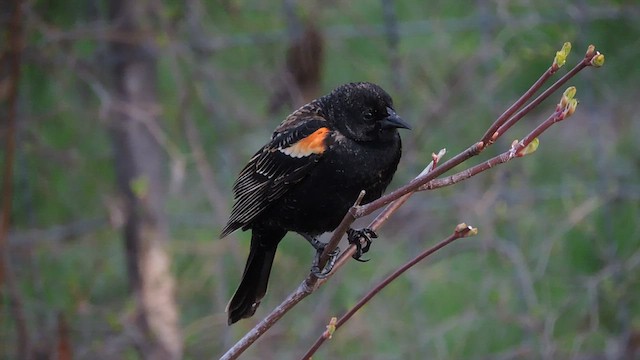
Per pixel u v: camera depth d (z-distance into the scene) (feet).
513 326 44.19
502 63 45.14
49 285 43.11
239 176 26.68
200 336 43.78
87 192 44.73
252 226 26.25
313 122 25.16
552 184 47.78
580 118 48.60
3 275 39.73
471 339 44.60
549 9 47.32
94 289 44.88
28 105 44.01
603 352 45.19
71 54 42.80
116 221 43.09
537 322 42.45
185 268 44.98
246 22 44.52
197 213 45.34
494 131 17.15
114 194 44.60
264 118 44.73
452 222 46.75
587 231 45.60
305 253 44.65
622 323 45.21
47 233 43.47
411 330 43.34
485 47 45.21
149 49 43.70
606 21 47.93
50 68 42.75
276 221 25.79
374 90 24.84
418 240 46.88
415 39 46.37
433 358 43.27
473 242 45.78
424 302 44.50
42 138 44.09
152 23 43.73
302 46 42.80
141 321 43.55
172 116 41.60
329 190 24.89
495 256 45.11
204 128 45.06
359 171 24.71
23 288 42.88
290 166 24.97
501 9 45.11
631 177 47.42
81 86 44.96
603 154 46.93
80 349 42.39
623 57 48.01
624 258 46.01
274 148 25.50
